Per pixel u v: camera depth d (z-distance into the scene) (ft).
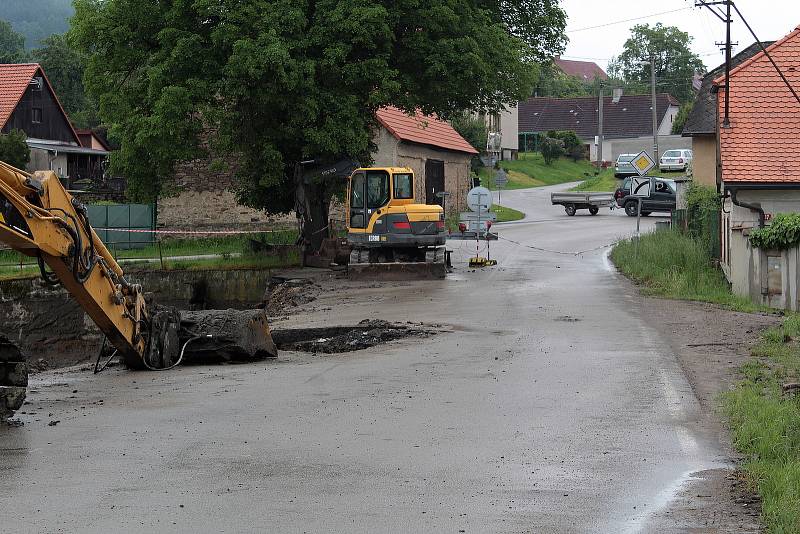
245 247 158.51
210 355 71.26
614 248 150.20
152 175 146.30
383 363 65.16
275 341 82.17
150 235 191.52
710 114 182.60
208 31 133.69
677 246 125.08
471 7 140.15
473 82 134.72
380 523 31.37
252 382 60.54
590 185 337.93
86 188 229.45
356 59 133.28
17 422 48.37
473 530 30.63
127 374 66.69
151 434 45.06
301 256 147.43
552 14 159.94
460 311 90.74
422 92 135.54
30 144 244.83
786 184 111.65
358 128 131.95
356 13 126.52
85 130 321.93
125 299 64.54
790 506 30.96
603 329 77.36
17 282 117.08
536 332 76.48
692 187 158.92
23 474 38.01
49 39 403.13
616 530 30.53
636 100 507.71
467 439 42.86
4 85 258.98
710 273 115.24
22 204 51.96
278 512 32.63
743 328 76.95
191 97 128.67
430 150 223.51
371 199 128.47
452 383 56.70
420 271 122.93
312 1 131.85
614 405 49.55
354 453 40.63
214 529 30.89
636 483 35.73
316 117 129.80
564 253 154.30
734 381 55.47
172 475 37.52
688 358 63.57
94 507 33.40
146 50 137.80
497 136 336.08
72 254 55.67
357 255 129.08
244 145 134.10
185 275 140.36
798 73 125.70
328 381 59.21
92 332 120.88
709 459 38.96
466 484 35.91
